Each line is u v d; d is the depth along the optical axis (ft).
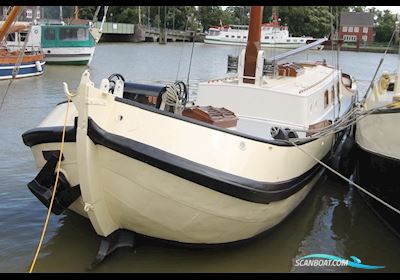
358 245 24.84
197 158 19.34
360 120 28.66
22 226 24.67
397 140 24.00
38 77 89.97
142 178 19.25
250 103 27.45
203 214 20.15
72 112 20.71
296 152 23.91
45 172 20.88
